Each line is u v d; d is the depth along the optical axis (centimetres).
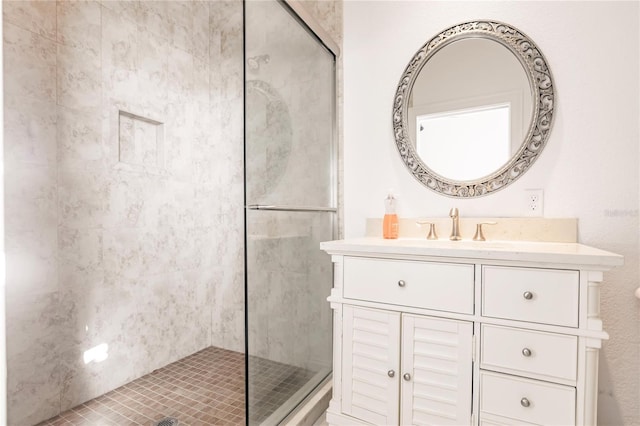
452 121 159
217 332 242
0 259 110
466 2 156
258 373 132
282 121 149
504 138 148
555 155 139
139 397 173
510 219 144
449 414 110
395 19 173
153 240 203
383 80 176
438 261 113
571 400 94
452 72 159
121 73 186
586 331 92
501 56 149
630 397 128
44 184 154
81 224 168
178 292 219
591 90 134
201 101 237
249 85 128
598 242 133
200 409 161
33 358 149
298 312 160
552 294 97
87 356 170
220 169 243
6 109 141
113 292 182
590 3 134
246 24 127
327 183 186
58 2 159
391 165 174
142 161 201
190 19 229
